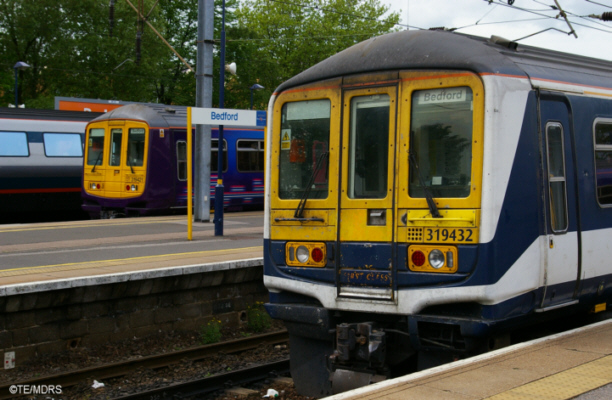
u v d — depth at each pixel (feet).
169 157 66.18
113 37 119.75
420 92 20.53
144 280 31.83
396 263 20.56
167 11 141.08
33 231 50.29
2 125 68.64
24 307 27.94
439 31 21.67
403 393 15.80
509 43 23.21
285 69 154.10
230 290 36.09
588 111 24.02
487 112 19.30
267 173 23.72
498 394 15.62
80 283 29.40
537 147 20.97
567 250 22.30
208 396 26.21
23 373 27.61
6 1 118.32
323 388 23.06
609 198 25.11
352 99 21.75
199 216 57.88
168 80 142.00
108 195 67.51
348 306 21.40
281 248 23.07
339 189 21.76
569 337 20.94
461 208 19.57
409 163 20.52
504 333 21.36
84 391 25.88
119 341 31.42
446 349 20.22
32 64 126.11
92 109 92.99
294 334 23.34
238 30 141.28
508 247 19.57
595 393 15.64
